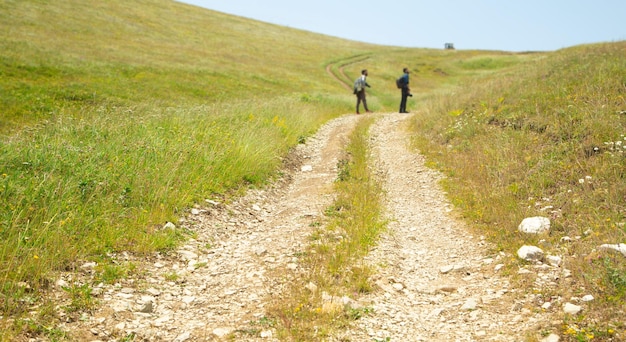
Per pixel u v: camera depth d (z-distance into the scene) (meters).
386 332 4.71
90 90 21.75
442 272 6.39
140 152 9.23
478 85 19.47
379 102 31.00
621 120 9.98
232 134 11.86
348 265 6.27
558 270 5.78
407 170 11.86
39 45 30.30
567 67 16.70
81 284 5.33
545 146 10.05
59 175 7.50
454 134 13.42
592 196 7.57
